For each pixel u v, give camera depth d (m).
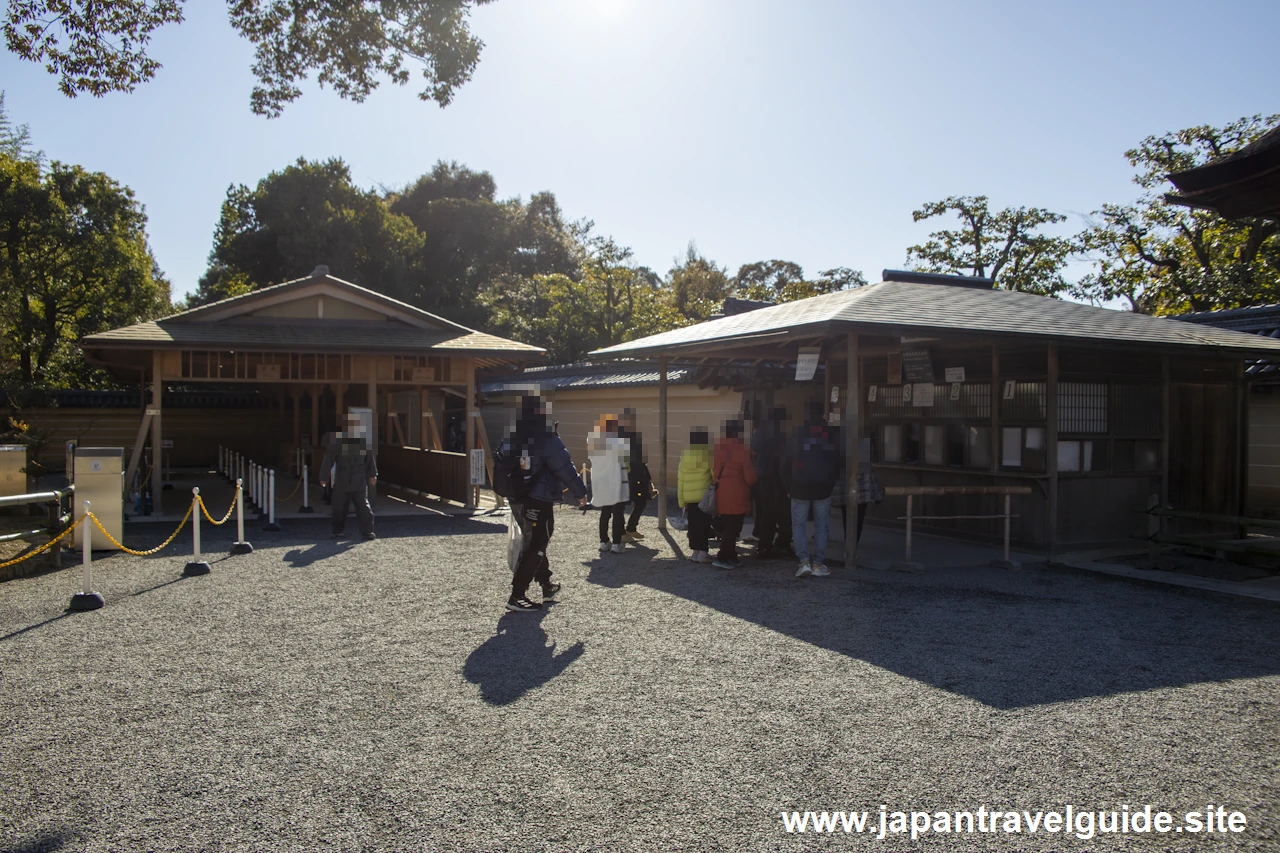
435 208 49.59
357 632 6.43
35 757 4.12
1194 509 10.80
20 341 26.20
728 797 3.70
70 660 5.69
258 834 3.38
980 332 8.29
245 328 14.31
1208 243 28.66
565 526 12.76
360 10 10.92
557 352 34.97
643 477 11.09
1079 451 9.84
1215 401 10.95
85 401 25.52
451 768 3.99
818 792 3.74
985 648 5.96
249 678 5.32
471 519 13.69
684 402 17.58
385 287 39.41
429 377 14.71
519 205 58.34
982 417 10.51
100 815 3.53
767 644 6.08
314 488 18.27
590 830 3.41
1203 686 5.16
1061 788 3.79
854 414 8.94
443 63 11.37
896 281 11.77
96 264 29.41
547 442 7.09
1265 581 8.39
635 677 5.34
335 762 4.06
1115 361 10.10
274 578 8.51
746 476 9.03
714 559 9.34
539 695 5.00
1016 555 9.70
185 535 11.51
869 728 4.48
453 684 5.20
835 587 8.08
